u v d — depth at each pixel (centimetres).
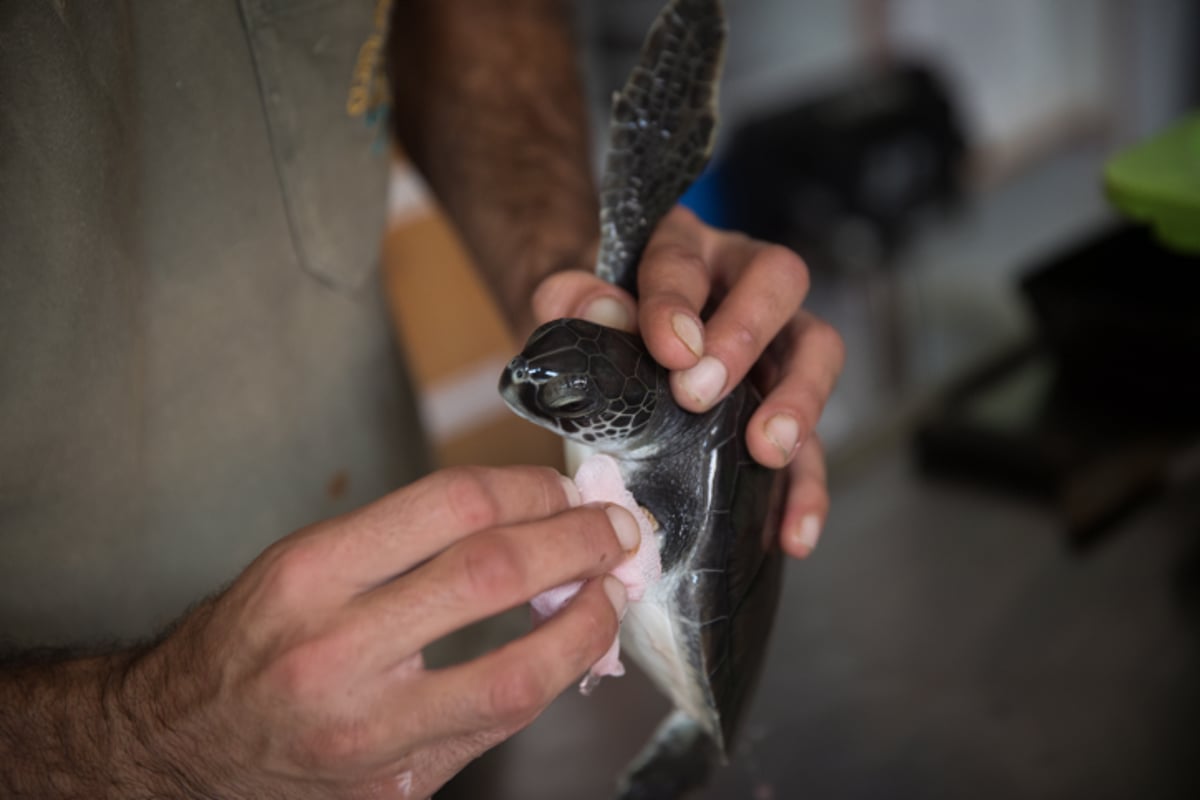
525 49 63
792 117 151
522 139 60
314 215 50
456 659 60
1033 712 57
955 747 56
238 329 49
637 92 44
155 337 47
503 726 34
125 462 46
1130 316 67
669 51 44
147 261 46
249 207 48
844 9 190
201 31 45
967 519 69
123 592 48
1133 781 54
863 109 153
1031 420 71
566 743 58
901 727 57
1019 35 213
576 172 60
